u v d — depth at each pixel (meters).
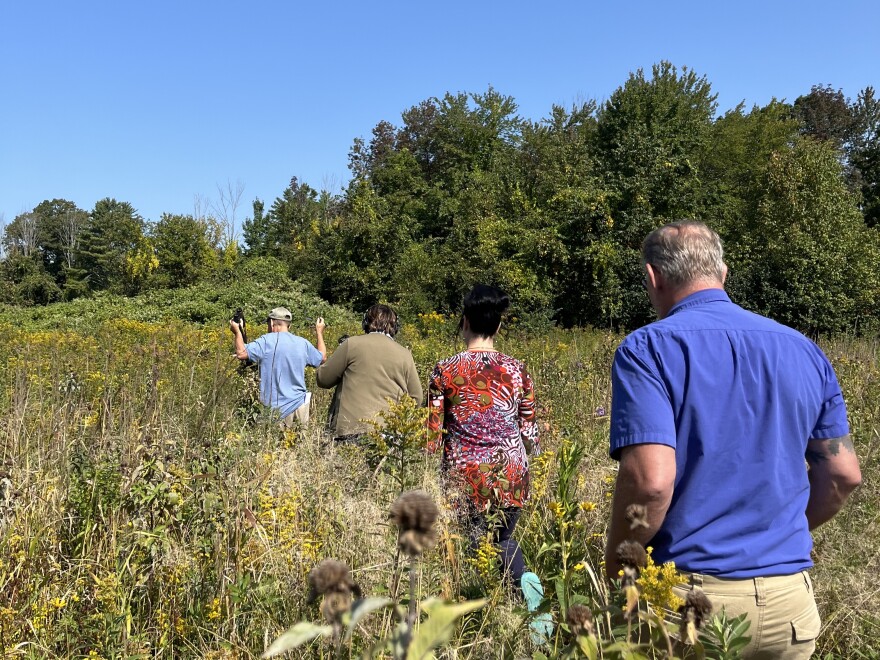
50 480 3.31
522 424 3.50
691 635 1.39
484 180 35.62
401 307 29.02
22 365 6.80
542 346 10.79
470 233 30.42
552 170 30.02
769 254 25.56
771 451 1.95
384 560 2.69
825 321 23.83
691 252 2.15
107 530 2.92
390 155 47.75
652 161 29.12
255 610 2.55
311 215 62.25
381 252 33.28
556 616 2.63
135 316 25.83
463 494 3.18
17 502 2.97
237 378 6.32
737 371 1.97
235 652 2.38
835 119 55.12
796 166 26.11
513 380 3.46
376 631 2.38
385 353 4.90
